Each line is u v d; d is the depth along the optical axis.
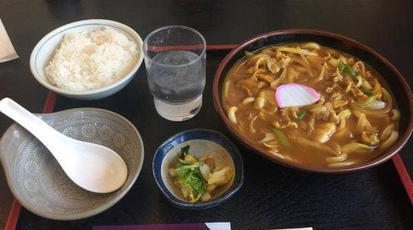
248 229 0.26
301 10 0.41
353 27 0.39
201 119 0.32
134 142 0.29
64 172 0.29
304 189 0.28
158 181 0.26
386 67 0.30
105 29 0.36
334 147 0.27
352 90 0.30
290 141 0.28
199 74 0.31
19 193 0.26
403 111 0.28
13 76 0.36
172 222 0.26
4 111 0.28
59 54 0.34
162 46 0.35
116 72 0.33
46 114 0.30
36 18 0.41
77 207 0.27
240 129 0.29
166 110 0.32
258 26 0.40
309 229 0.26
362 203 0.27
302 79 0.32
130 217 0.27
